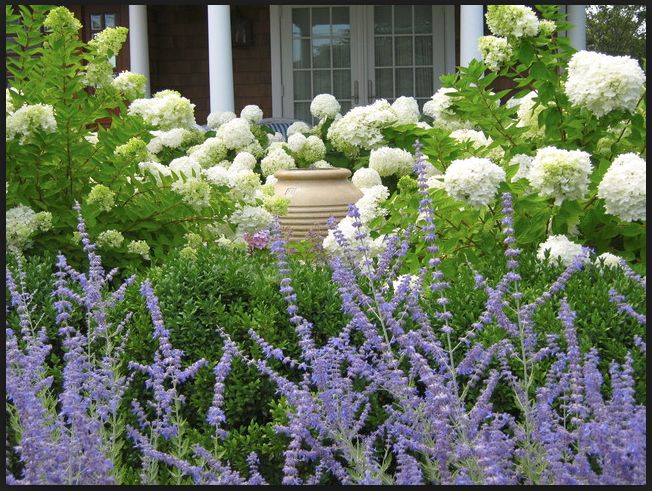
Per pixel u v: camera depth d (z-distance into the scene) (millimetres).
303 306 2385
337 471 1949
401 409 2197
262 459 2209
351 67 11578
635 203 2811
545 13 3498
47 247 3346
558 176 2875
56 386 2492
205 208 3654
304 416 1910
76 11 10945
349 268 2287
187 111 4273
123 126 3641
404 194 3266
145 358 2381
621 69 3029
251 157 5785
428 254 2953
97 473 1853
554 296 2346
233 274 2496
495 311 1986
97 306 2336
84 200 3424
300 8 11562
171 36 11734
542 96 3371
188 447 2201
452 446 1845
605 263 2785
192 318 2387
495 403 2188
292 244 3479
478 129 4660
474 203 2893
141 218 3555
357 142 5070
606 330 2219
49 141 3262
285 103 11688
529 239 3016
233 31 11500
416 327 2264
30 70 3582
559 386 1914
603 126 3330
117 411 2340
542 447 1890
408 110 5234
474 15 8414
